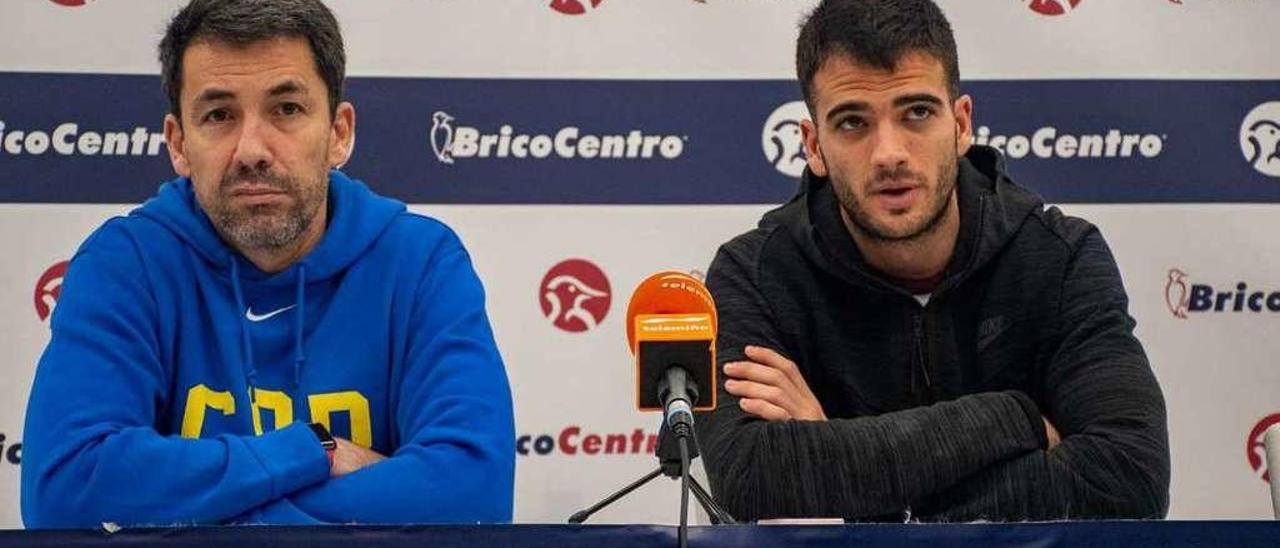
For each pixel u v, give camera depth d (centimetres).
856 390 320
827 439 289
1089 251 321
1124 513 288
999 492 287
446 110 392
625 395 390
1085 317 314
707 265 393
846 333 322
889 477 286
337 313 296
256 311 296
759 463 290
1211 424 393
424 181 391
